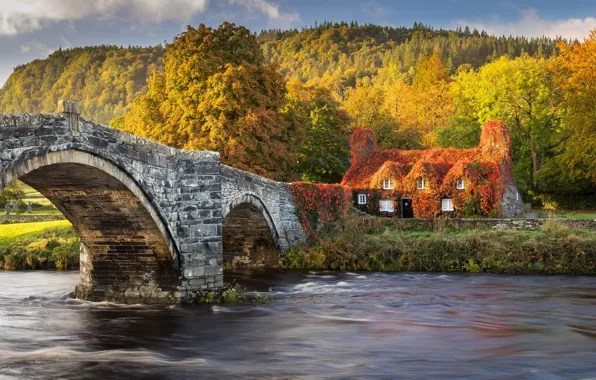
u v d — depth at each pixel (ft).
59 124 65.10
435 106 290.35
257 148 144.36
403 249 120.37
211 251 87.66
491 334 68.28
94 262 89.04
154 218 79.46
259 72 150.92
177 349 63.62
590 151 171.32
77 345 65.10
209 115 141.90
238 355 61.00
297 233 131.95
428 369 54.85
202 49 146.41
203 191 86.89
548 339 65.72
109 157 71.31
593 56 176.24
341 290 99.04
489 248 116.98
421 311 81.66
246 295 94.07
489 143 161.48
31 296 93.25
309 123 200.64
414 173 159.53
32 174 69.56
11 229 157.07
